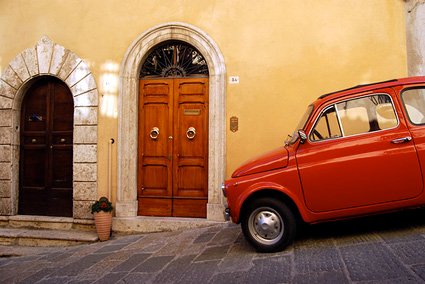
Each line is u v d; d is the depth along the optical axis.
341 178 4.50
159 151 7.19
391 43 6.53
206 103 7.07
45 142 7.73
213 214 6.75
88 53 7.41
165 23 7.12
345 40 6.65
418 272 3.50
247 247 5.07
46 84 7.78
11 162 7.59
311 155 4.60
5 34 7.77
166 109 7.22
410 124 4.52
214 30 7.02
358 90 4.77
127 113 7.15
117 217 7.02
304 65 6.73
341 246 4.51
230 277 4.09
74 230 7.21
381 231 4.84
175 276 4.42
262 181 4.65
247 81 6.87
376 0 6.61
